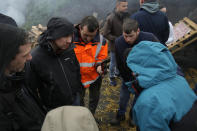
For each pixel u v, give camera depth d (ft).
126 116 9.20
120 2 9.24
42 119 4.68
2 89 3.50
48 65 5.47
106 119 9.25
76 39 6.79
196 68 11.96
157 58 4.12
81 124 3.14
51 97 5.83
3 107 3.52
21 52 3.66
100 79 7.89
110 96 10.75
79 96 6.89
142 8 8.36
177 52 13.44
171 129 3.98
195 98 4.31
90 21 6.25
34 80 5.45
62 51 5.62
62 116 3.24
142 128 4.10
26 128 4.16
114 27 9.81
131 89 5.14
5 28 3.51
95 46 7.04
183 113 3.97
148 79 4.07
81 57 6.98
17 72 4.00
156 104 3.88
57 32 4.83
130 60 4.44
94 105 8.51
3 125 3.51
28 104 4.33
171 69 4.15
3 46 3.44
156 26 8.33
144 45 4.34
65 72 5.84
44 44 5.14
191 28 12.04
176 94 4.06
